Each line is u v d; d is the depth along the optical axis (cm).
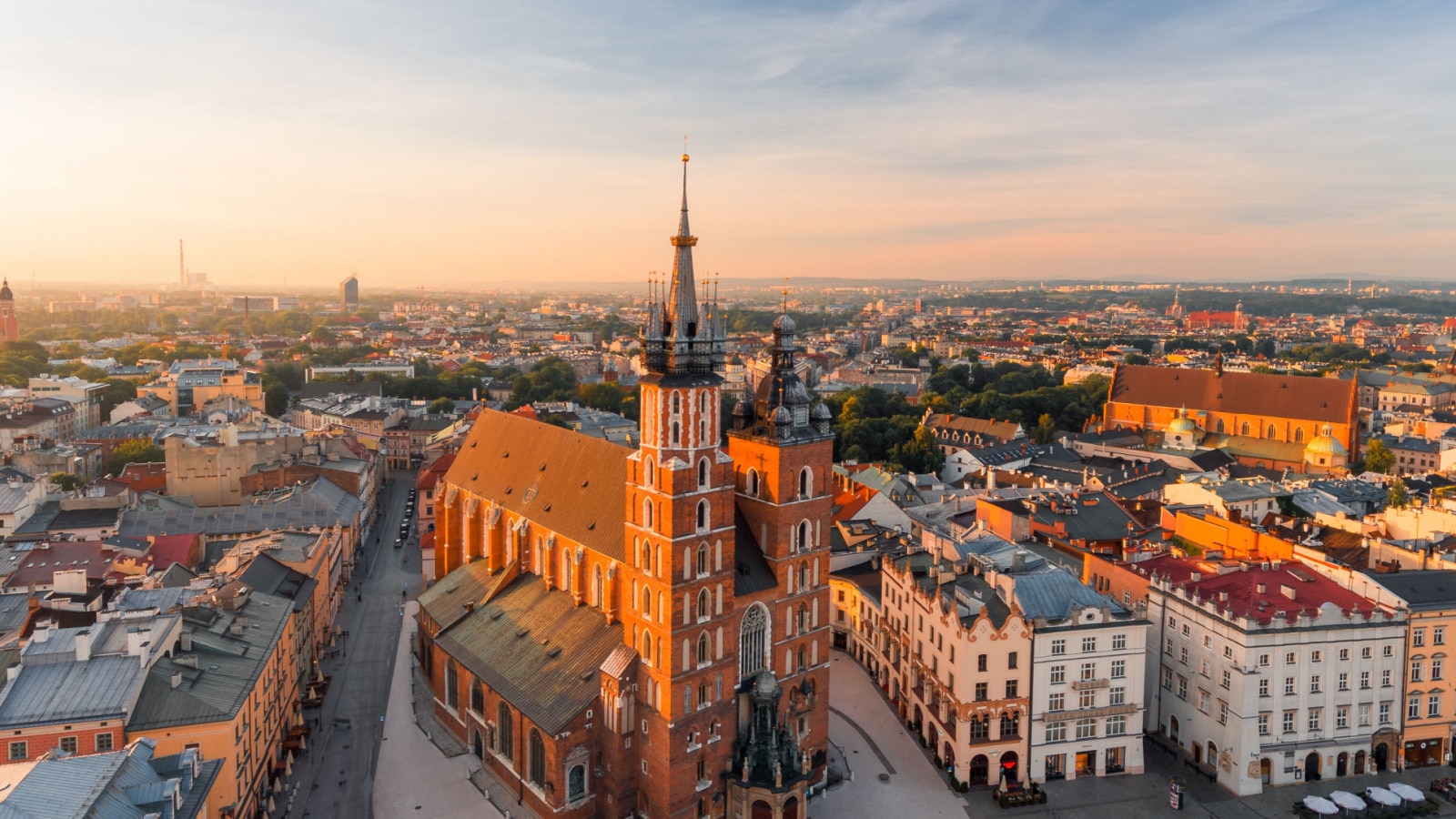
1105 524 18000
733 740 10638
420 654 14875
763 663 11050
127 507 19312
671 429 9881
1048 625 11669
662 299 10169
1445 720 12125
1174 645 12575
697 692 10181
